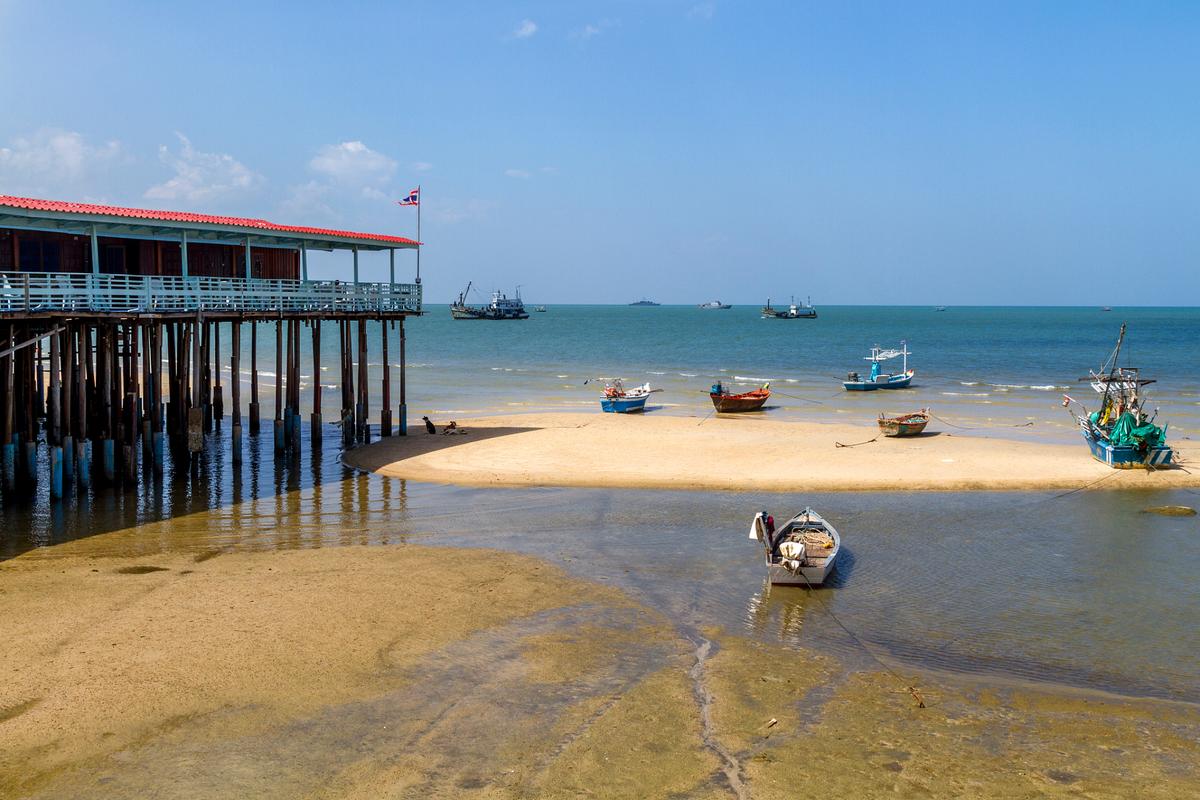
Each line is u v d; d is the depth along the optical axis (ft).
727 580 76.02
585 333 588.09
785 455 127.75
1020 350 405.59
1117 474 116.37
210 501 98.89
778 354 382.01
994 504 102.89
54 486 95.81
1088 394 216.95
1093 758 47.85
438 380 253.65
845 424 163.73
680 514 97.35
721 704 53.16
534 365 315.99
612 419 163.63
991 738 49.80
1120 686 56.75
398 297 137.80
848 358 355.36
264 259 125.59
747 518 96.12
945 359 347.15
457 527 90.68
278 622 63.52
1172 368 291.58
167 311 100.37
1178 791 44.88
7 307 87.51
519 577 75.41
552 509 98.58
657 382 250.78
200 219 106.93
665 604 69.97
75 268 103.81
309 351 389.39
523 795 43.55
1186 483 112.27
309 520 92.12
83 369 105.19
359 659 57.88
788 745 48.65
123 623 62.44
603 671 57.31
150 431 105.70
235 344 112.98
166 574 73.41
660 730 49.90
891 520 95.86
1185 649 62.54
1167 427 149.69
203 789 43.45
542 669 57.36
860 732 50.21
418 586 72.23
